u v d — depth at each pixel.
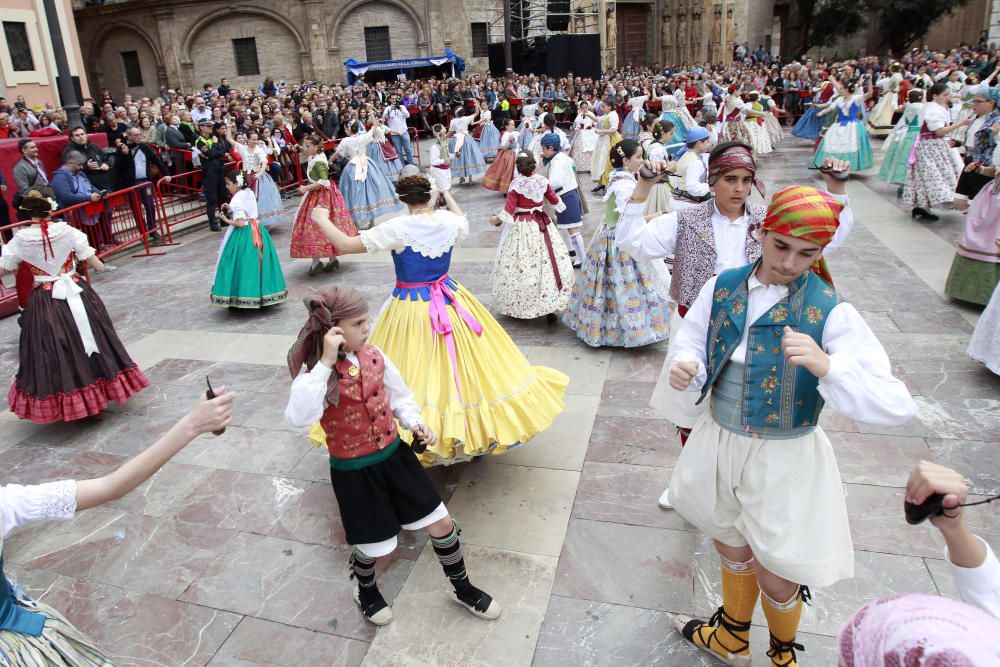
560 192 7.10
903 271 6.71
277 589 3.10
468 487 3.72
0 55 17.52
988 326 4.54
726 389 2.12
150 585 3.16
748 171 2.75
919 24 34.41
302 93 21.02
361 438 2.59
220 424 1.75
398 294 3.57
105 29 29.28
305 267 8.27
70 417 4.47
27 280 4.44
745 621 2.44
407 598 2.99
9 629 1.67
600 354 5.32
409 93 21.80
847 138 11.65
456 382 3.38
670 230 3.02
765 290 2.03
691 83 22.09
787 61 37.91
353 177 10.09
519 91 22.53
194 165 12.01
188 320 6.66
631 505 3.51
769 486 2.04
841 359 1.79
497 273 5.93
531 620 2.84
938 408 4.25
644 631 2.75
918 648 0.97
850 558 2.11
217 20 28.28
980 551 1.37
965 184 7.19
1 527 1.64
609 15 34.50
